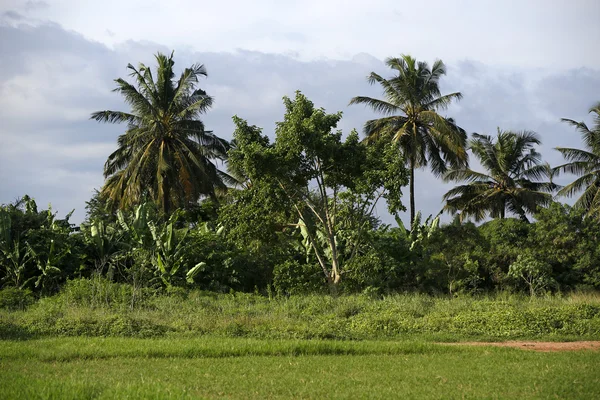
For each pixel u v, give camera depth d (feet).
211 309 65.41
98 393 28.37
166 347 42.29
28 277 85.92
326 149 82.12
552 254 99.71
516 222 107.76
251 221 86.53
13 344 44.04
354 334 53.31
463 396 29.78
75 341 45.37
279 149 82.84
